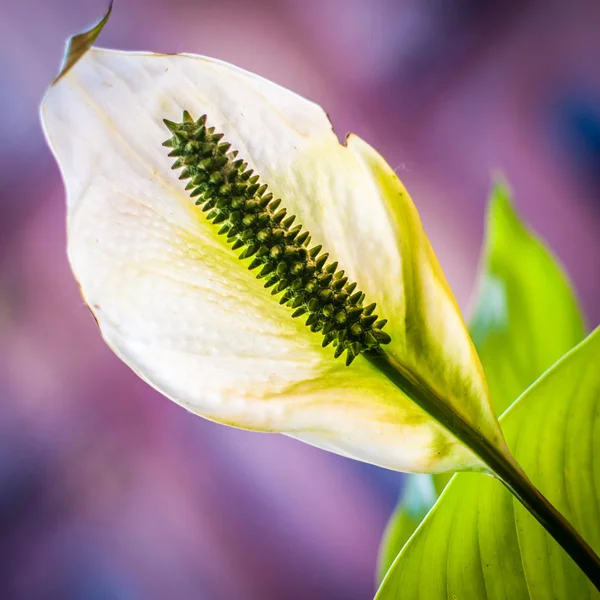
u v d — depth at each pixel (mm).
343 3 689
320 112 316
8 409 690
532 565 321
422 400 308
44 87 667
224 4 678
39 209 679
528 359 401
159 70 315
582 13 676
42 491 699
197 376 314
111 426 716
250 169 317
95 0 658
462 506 318
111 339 313
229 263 317
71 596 704
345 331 306
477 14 690
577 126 704
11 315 681
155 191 315
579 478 323
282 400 313
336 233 317
